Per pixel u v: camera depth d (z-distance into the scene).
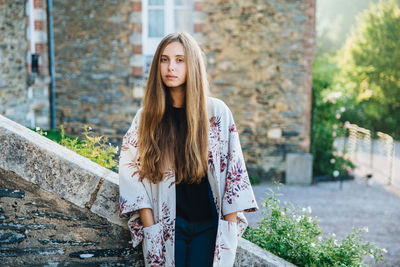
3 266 2.18
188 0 8.61
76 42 8.45
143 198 1.92
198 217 1.94
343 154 9.31
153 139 1.91
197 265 1.91
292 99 8.59
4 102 6.92
